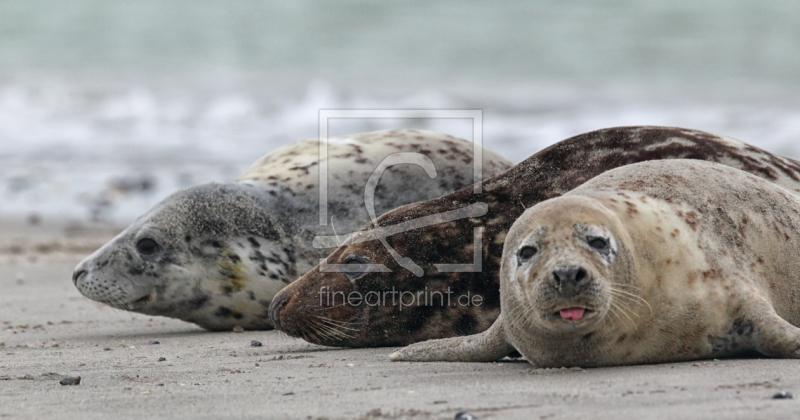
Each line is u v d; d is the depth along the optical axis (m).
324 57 105.00
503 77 93.88
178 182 52.47
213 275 25.16
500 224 19.78
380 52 106.25
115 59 105.06
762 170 20.33
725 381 13.66
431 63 101.12
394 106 75.94
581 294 13.70
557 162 20.61
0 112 75.38
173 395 14.55
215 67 100.81
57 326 25.34
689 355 15.79
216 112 74.31
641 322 15.13
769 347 15.21
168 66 101.00
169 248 25.14
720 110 71.19
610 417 11.80
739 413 11.73
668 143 20.70
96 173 55.88
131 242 25.19
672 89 84.62
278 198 25.81
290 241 25.41
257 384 15.40
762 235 16.58
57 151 62.78
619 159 20.48
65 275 34.38
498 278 19.48
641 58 100.12
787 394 12.55
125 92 83.81
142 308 25.20
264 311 25.41
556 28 114.38
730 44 103.56
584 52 103.25
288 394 14.29
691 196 16.59
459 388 14.26
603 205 15.48
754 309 15.45
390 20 120.44
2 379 16.62
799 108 70.88
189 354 20.00
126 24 123.56
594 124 66.56
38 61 103.06
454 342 17.47
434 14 123.25
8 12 129.00
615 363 15.55
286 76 94.19
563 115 70.88
